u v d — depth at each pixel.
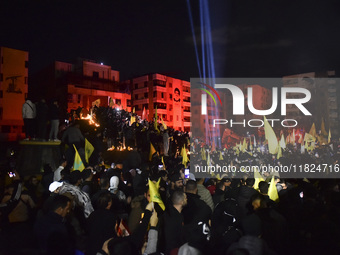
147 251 4.24
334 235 4.42
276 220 4.42
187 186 5.38
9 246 4.25
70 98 53.81
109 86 61.31
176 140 26.62
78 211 5.16
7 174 9.30
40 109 13.96
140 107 78.44
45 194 7.66
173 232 4.31
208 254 4.34
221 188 7.49
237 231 4.70
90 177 6.98
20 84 51.50
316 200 5.83
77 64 60.16
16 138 50.06
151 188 4.41
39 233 3.93
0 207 5.70
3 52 50.03
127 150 20.16
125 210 6.45
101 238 4.34
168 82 78.50
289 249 4.49
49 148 13.91
